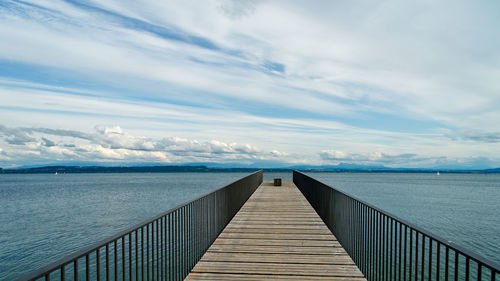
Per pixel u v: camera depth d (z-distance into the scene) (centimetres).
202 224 481
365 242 411
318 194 817
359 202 431
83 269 1498
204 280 390
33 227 2741
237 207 864
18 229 2666
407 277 1101
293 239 579
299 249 517
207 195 501
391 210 3388
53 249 2023
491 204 4162
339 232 555
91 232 2484
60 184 11938
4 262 1786
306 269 427
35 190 8200
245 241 565
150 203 4306
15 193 7138
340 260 464
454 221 2677
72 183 12656
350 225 487
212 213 557
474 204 4131
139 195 5672
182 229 395
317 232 632
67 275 1524
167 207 3853
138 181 13312
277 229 659
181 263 389
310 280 390
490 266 157
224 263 450
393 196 5188
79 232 2492
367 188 7306
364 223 419
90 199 5156
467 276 180
